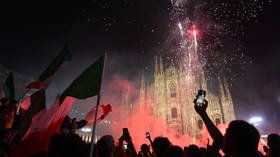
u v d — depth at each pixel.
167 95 75.25
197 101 4.41
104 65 6.93
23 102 9.74
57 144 3.30
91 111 10.83
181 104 72.31
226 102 69.38
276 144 5.09
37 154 4.14
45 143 6.84
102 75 6.79
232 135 3.25
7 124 8.38
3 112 8.41
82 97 6.75
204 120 4.29
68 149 3.27
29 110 7.87
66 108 7.43
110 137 5.30
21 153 6.58
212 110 70.06
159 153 5.55
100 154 5.08
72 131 8.99
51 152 3.29
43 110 7.66
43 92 7.91
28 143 6.71
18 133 7.66
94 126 5.95
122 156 8.31
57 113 7.24
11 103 8.76
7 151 6.86
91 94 6.63
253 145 3.15
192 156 6.44
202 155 6.41
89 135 49.12
